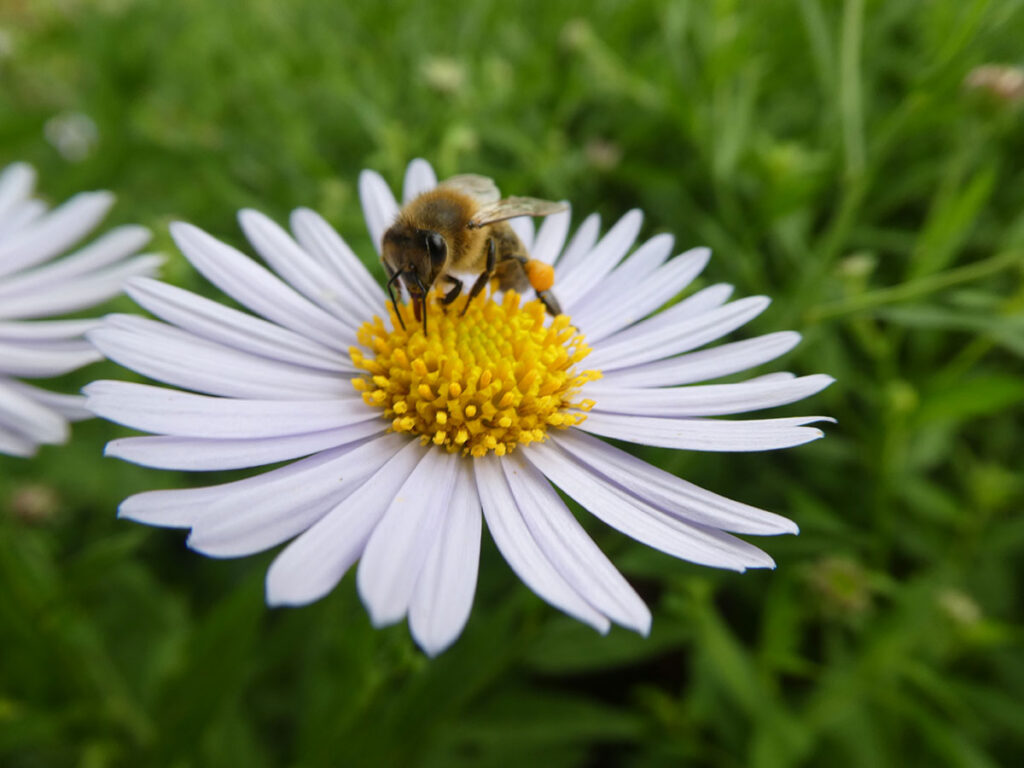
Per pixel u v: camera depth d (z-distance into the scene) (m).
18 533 0.07
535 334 0.05
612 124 0.10
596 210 0.09
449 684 0.06
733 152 0.08
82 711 0.06
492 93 0.10
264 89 0.11
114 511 0.09
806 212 0.09
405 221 0.06
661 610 0.07
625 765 0.08
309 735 0.07
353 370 0.05
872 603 0.08
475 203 0.06
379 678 0.05
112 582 0.08
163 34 0.14
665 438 0.05
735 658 0.07
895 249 0.09
